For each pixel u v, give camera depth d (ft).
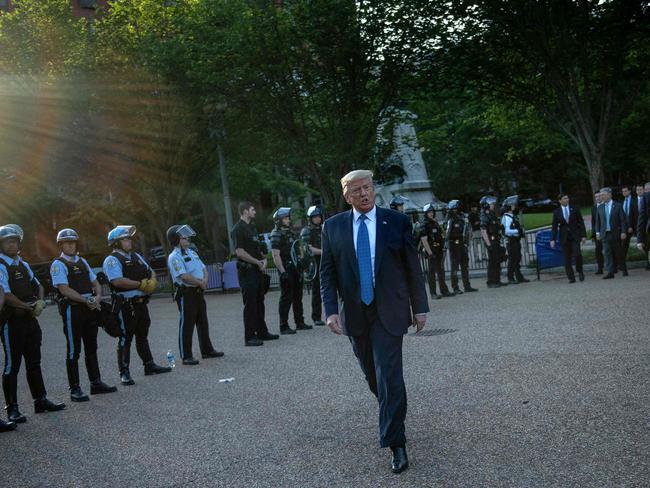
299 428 18.71
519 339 28.48
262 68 73.87
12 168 95.81
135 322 29.19
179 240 32.17
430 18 68.49
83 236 128.06
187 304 31.94
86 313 26.78
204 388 25.70
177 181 96.48
